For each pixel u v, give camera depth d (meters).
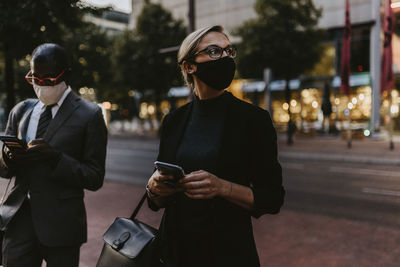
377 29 23.45
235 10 29.03
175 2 32.75
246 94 28.61
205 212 1.31
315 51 18.78
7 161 1.92
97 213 5.31
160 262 1.44
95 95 30.62
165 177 1.18
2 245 2.05
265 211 1.27
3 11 4.05
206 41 1.32
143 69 23.39
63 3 4.31
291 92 27.25
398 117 24.23
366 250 4.07
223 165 1.29
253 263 1.33
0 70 5.93
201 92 1.38
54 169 1.86
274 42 18.11
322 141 20.31
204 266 1.30
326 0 25.28
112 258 1.56
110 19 37.59
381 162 12.34
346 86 18.11
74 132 2.00
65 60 2.00
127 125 38.19
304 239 4.44
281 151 15.41
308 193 7.44
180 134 1.40
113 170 11.07
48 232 1.91
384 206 6.32
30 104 2.17
